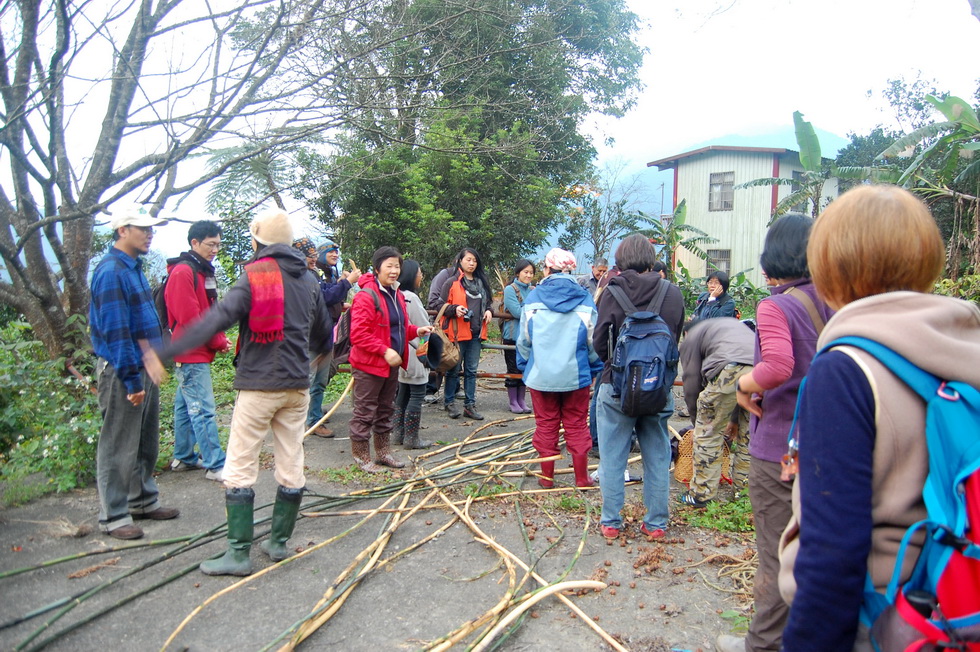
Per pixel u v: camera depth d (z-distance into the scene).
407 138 7.43
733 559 3.84
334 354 6.50
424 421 7.33
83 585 3.44
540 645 2.98
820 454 1.32
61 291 7.31
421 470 5.24
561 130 14.05
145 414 4.21
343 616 3.21
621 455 4.10
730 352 4.40
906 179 13.20
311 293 3.79
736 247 24.67
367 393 5.34
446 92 9.66
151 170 5.76
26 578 3.50
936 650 1.23
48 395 5.42
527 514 4.55
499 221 16.12
